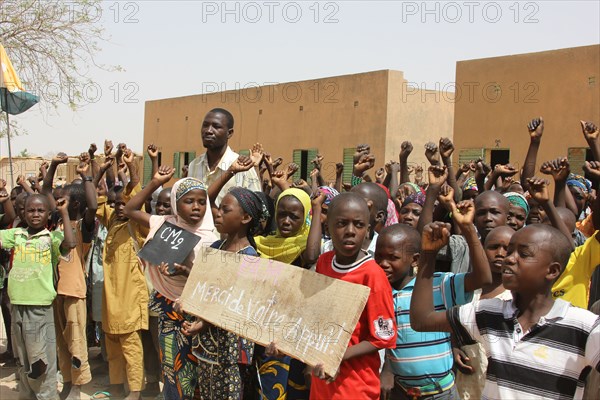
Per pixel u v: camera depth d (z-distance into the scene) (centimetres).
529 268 342
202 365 491
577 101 1830
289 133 2634
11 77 1258
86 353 712
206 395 494
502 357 345
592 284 563
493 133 1988
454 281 440
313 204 527
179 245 534
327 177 2478
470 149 2033
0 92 1238
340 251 420
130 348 693
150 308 551
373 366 418
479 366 495
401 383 471
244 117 2822
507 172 770
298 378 493
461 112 2052
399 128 2322
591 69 1805
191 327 473
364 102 2362
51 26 1798
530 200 702
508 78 1959
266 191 1063
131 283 689
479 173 834
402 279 479
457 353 497
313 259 511
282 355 441
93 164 909
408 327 462
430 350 461
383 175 1001
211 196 588
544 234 345
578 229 669
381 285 412
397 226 476
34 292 669
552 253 342
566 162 622
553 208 507
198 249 534
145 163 3294
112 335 702
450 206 410
